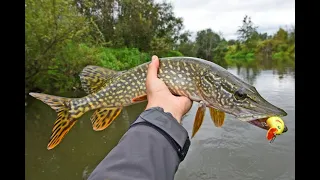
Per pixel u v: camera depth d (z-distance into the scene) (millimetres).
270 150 1476
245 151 1483
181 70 520
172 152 271
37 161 1497
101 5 5922
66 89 3232
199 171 1321
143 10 6441
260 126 494
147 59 5539
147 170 244
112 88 575
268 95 2678
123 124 2096
